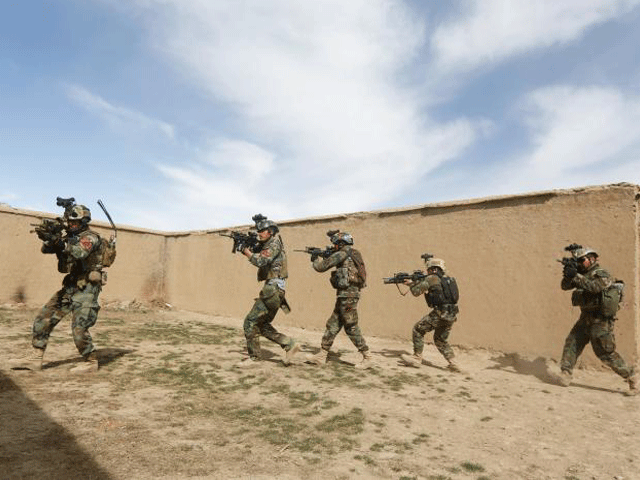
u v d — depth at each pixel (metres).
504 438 3.73
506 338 7.39
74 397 4.10
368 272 9.55
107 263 5.14
